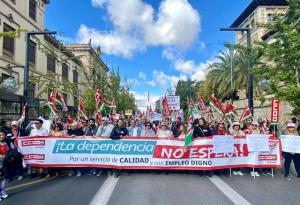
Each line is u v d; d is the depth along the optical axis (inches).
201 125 446.9
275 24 639.1
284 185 366.0
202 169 418.9
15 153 322.0
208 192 329.7
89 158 420.8
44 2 1241.4
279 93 608.1
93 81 1676.9
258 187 354.9
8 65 903.7
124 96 2106.3
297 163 411.2
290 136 406.6
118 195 317.7
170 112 1057.5
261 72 671.8
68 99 1547.7
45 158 418.6
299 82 609.3
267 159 426.3
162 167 420.8
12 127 445.7
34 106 817.5
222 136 423.2
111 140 423.2
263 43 666.8
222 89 1445.6
